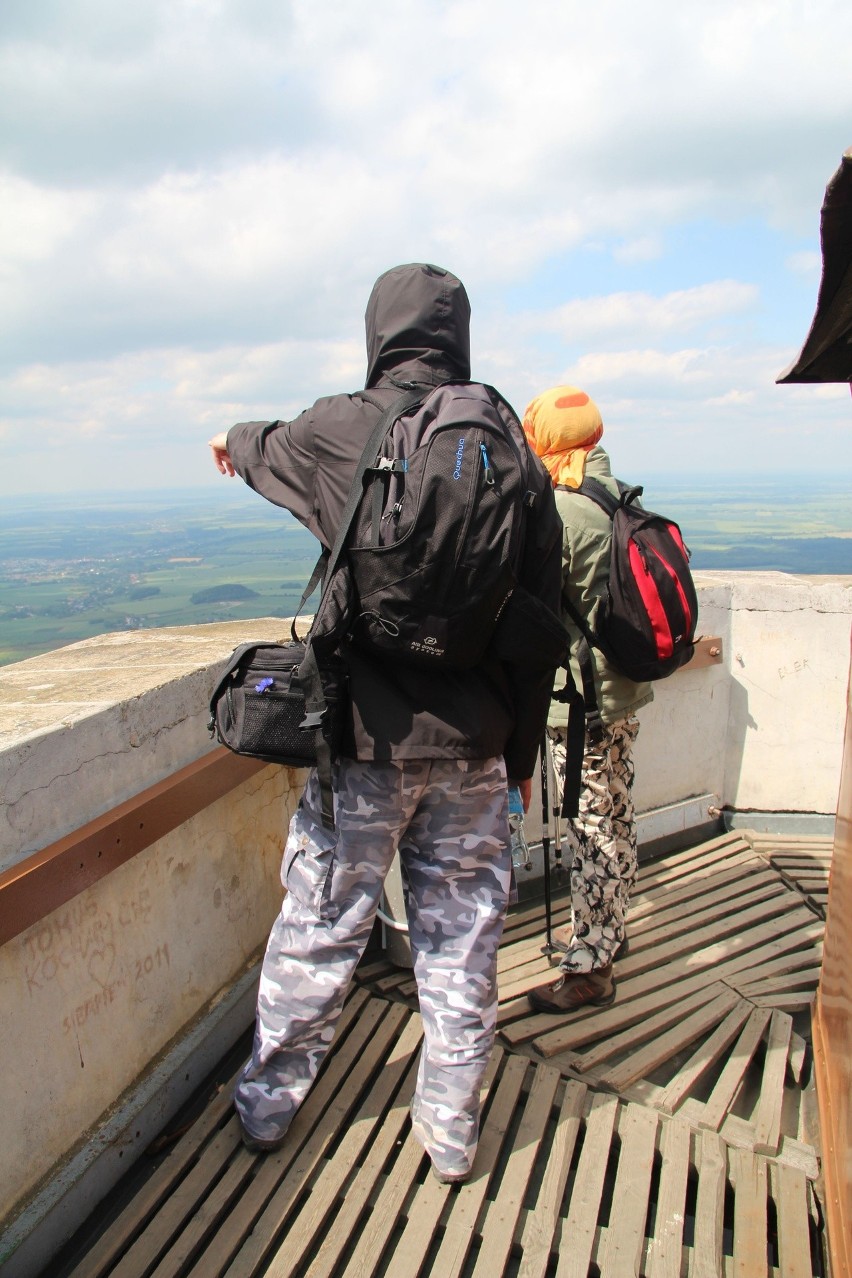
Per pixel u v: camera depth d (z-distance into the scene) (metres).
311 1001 1.66
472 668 1.53
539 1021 2.24
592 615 2.06
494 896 1.67
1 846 1.43
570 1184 1.77
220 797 2.09
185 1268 1.54
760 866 3.24
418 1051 2.10
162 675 2.01
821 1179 1.74
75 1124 1.67
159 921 1.93
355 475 1.41
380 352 1.60
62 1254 1.58
